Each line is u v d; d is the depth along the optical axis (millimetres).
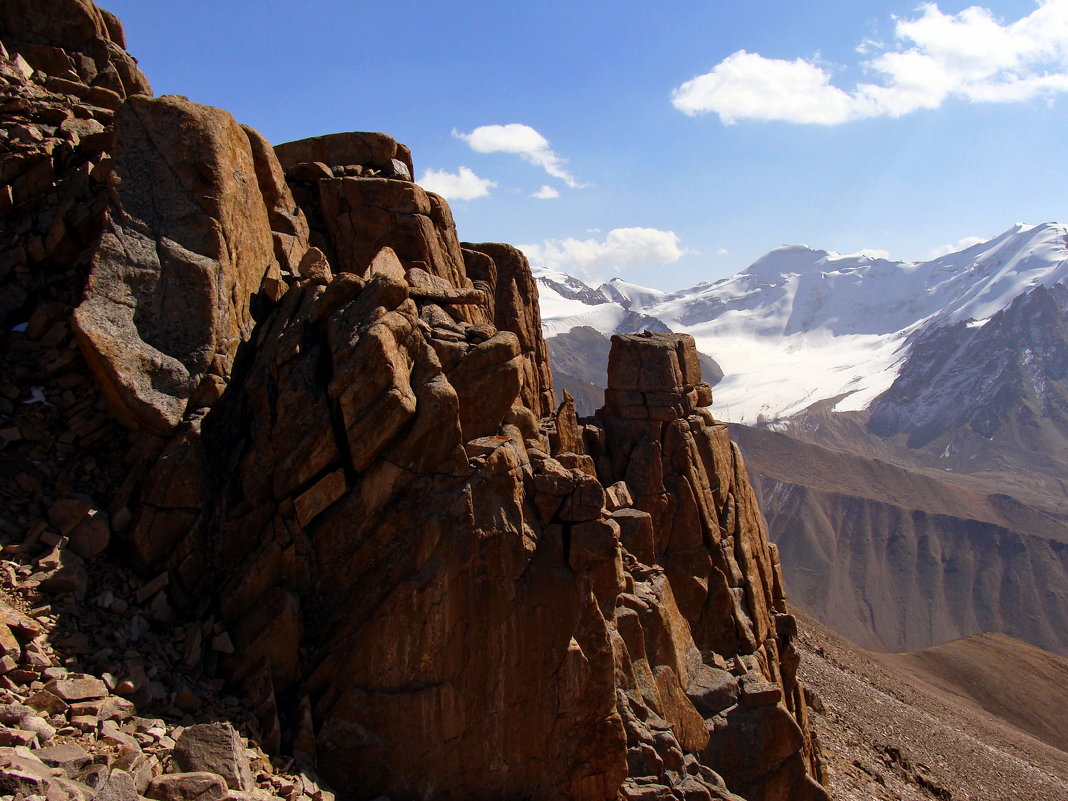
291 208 23188
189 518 16922
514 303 35562
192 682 15430
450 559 16422
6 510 16516
